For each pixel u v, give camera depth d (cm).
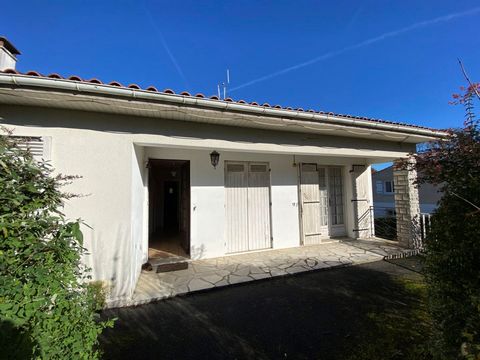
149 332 271
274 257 562
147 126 374
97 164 344
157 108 342
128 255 349
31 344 118
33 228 134
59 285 136
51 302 134
